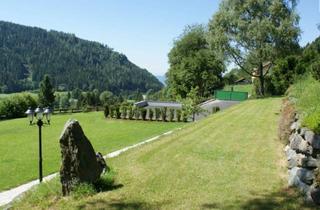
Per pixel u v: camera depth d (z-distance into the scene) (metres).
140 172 10.34
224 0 43.19
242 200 7.62
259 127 16.50
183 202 7.80
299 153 8.82
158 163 11.17
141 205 7.84
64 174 8.87
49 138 28.23
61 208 8.10
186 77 63.56
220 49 42.94
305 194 7.33
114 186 9.23
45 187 9.53
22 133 31.81
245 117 20.45
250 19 42.12
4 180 14.84
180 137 15.38
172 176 9.69
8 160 19.52
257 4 41.22
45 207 8.30
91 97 88.69
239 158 10.94
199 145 13.33
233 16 41.91
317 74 15.55
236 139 13.96
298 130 9.40
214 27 43.50
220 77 65.75
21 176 15.52
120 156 12.90
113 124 35.97
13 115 54.69
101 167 10.16
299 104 11.89
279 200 7.42
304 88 14.28
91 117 43.81
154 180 9.45
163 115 37.72
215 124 18.52
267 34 40.16
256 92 44.28
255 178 8.93
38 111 12.76
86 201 8.31
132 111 39.25
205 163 10.69
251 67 44.06
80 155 8.83
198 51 67.06
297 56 37.19
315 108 9.62
